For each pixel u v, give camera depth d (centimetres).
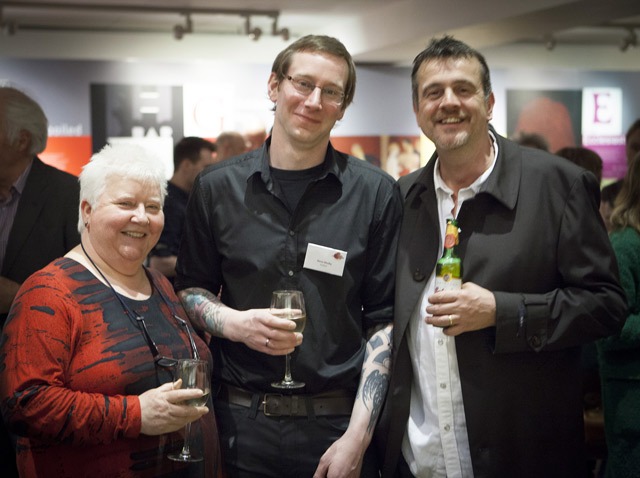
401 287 239
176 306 227
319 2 633
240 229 239
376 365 239
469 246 230
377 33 671
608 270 226
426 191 243
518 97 779
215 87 732
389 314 247
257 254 237
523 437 229
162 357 205
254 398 235
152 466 201
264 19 711
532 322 220
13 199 291
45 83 698
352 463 226
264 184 239
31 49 718
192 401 192
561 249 227
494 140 243
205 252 247
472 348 229
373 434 244
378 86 763
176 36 655
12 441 279
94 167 207
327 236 237
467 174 236
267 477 234
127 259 207
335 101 231
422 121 233
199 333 248
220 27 741
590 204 228
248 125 742
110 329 199
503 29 572
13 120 281
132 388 199
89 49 730
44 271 200
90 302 199
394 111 768
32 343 188
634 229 277
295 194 239
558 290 226
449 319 217
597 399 368
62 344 190
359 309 247
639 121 428
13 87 296
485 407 227
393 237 247
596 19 536
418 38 618
